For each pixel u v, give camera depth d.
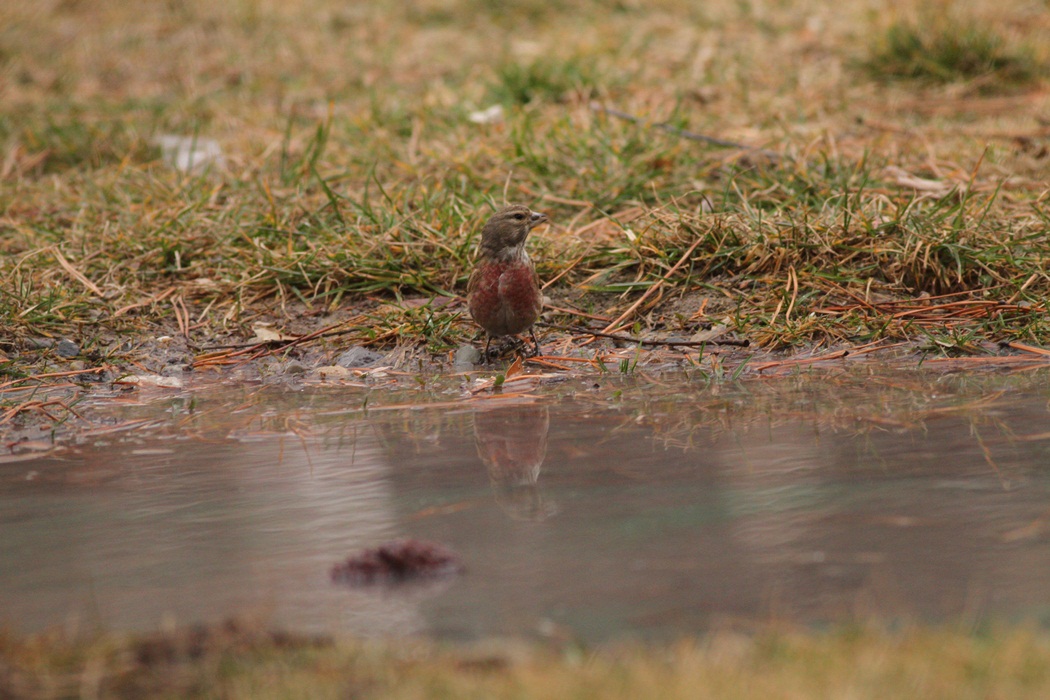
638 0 25.36
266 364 10.93
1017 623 4.43
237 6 27.08
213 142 17.64
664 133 15.61
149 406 9.50
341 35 25.06
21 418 9.21
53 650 4.62
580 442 7.61
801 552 5.31
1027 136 15.53
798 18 23.34
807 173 13.64
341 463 7.38
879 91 18.73
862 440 7.27
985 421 7.61
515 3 26.02
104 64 24.00
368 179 13.75
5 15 27.11
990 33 19.56
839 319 10.95
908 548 5.29
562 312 11.64
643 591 4.94
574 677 4.12
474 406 8.96
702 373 9.81
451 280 12.38
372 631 4.68
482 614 4.79
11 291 12.26
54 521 6.37
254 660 4.46
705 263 12.13
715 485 6.45
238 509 6.46
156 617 4.92
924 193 13.41
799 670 4.10
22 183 16.17
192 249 13.39
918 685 3.95
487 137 16.25
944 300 11.17
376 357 10.97
